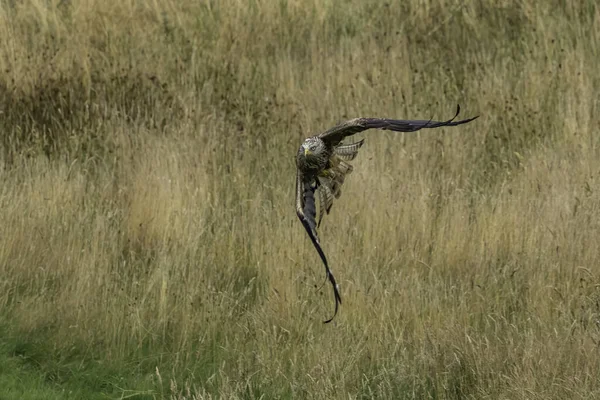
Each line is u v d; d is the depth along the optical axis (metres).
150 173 14.91
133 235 13.96
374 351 11.31
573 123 15.77
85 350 12.00
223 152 15.94
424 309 11.85
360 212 13.84
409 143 15.71
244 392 10.91
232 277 13.33
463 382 10.77
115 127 16.70
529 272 12.63
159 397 11.31
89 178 15.75
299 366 11.33
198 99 17.56
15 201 14.04
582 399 9.85
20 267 13.22
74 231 13.79
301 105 17.08
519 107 16.58
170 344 12.14
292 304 12.06
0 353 11.83
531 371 10.27
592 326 11.37
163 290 12.35
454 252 13.01
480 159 15.71
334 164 7.16
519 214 13.61
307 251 13.17
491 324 11.88
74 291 12.56
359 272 12.48
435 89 17.30
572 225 12.98
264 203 14.85
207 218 14.53
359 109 16.78
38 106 17.36
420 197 14.08
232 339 12.06
